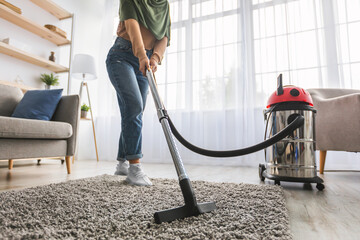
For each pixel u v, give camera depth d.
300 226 0.68
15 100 2.10
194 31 3.26
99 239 0.53
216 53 3.09
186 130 3.15
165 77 3.35
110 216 0.68
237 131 2.88
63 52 3.33
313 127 1.40
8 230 0.56
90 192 1.02
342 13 2.58
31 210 0.75
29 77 2.85
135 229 0.58
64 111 1.96
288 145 1.36
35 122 1.58
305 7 2.74
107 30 3.90
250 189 1.13
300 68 2.69
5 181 1.43
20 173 1.83
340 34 2.56
